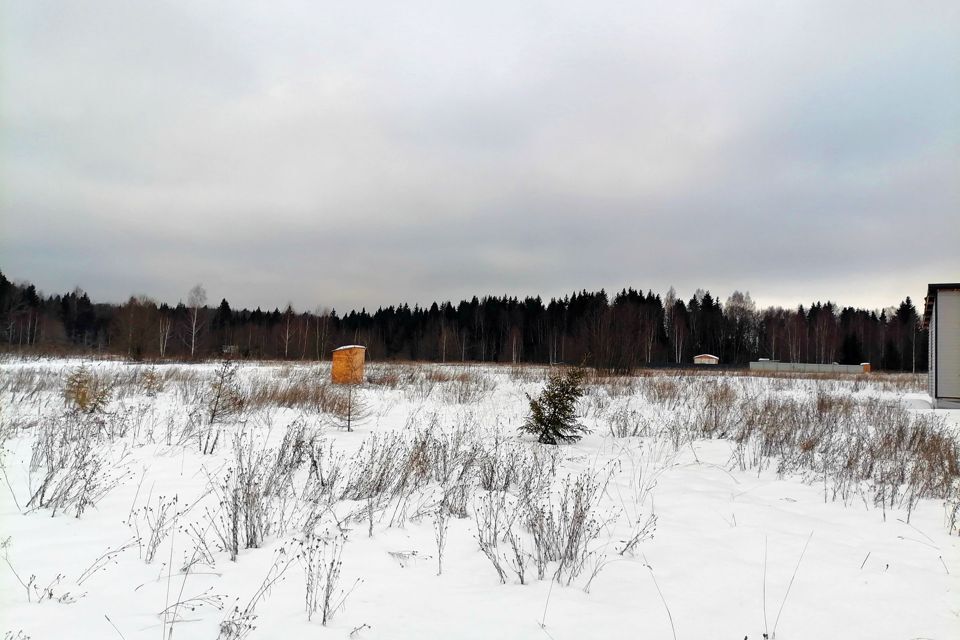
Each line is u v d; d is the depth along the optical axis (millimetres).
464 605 3496
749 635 3174
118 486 5840
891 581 3926
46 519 4812
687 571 4094
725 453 8688
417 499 5863
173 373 18406
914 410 15328
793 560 4312
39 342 54656
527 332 76000
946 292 17266
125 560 4039
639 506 5812
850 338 69250
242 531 4695
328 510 5336
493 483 6477
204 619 3236
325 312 72188
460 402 14578
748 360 75750
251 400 11641
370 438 9078
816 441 8805
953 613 3459
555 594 3676
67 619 3166
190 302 51219
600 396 15664
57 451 6754
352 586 3752
